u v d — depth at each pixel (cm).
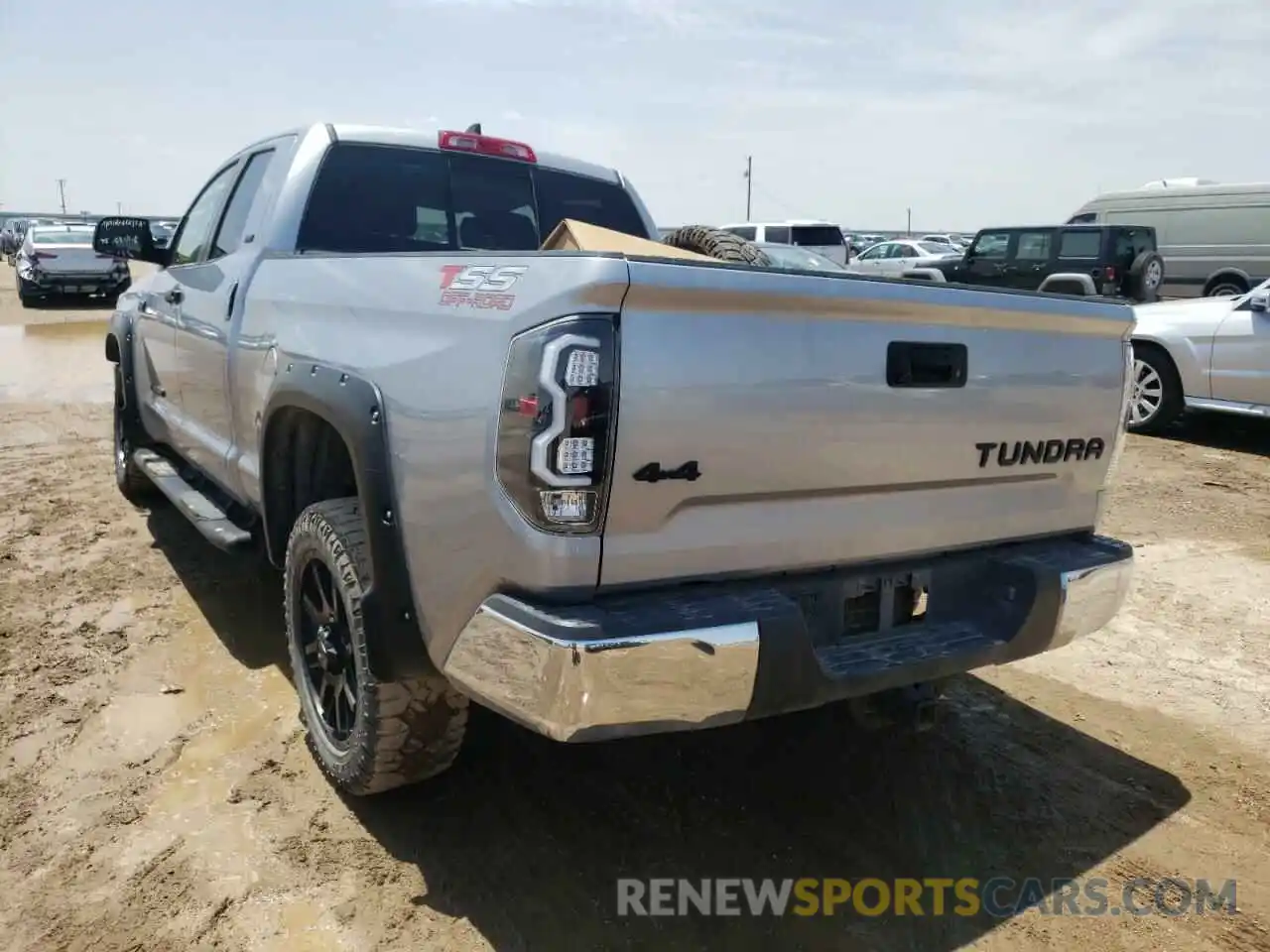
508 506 217
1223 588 520
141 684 377
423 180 408
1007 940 255
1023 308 273
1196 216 1889
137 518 591
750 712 230
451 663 238
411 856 279
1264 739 365
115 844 281
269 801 303
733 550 235
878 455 253
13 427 855
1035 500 297
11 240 3419
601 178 468
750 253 418
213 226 460
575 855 283
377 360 260
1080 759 347
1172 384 902
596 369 208
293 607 319
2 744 332
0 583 477
